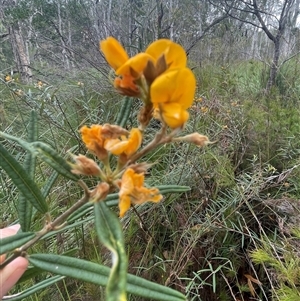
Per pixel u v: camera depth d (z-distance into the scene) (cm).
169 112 7
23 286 21
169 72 7
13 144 33
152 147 8
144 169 8
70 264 9
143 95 8
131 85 8
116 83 8
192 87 7
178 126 7
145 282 9
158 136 8
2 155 9
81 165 8
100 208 8
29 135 11
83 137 8
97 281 9
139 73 7
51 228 9
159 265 25
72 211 9
